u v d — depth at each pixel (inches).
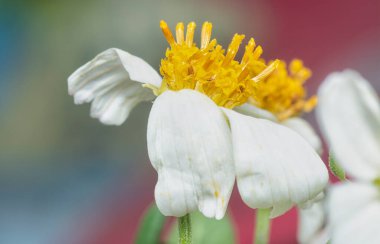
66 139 13.2
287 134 4.0
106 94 4.6
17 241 12.7
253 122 4.0
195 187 3.9
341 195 3.5
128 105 4.7
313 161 4.0
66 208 13.1
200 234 5.3
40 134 13.2
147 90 4.6
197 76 4.4
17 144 13.1
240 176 3.9
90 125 13.2
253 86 4.5
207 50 4.4
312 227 4.9
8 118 13.1
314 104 5.5
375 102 3.5
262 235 4.8
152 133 4.0
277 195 3.9
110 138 13.2
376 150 3.5
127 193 13.2
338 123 3.5
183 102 4.1
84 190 13.2
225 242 5.4
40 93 13.2
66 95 13.2
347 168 3.5
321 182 3.9
